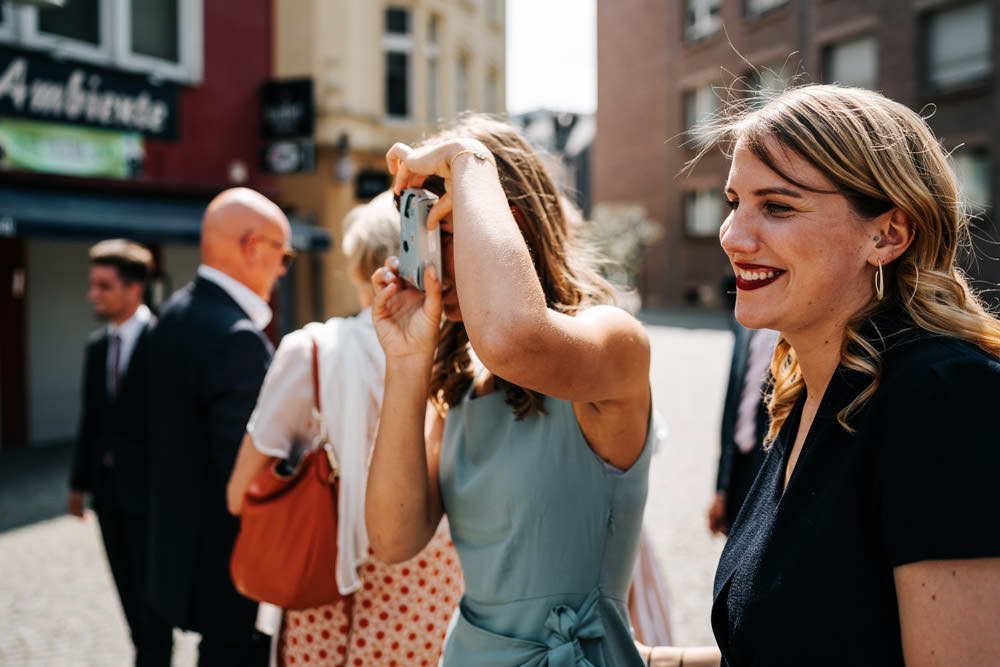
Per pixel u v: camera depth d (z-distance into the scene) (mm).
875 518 833
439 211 1245
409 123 13234
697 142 1201
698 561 4480
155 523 2320
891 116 931
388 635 1816
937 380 804
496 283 986
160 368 2357
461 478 1344
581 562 1273
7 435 8305
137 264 3469
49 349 8688
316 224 11203
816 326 965
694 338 18188
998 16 16609
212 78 9289
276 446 1856
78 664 3348
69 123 7605
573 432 1271
